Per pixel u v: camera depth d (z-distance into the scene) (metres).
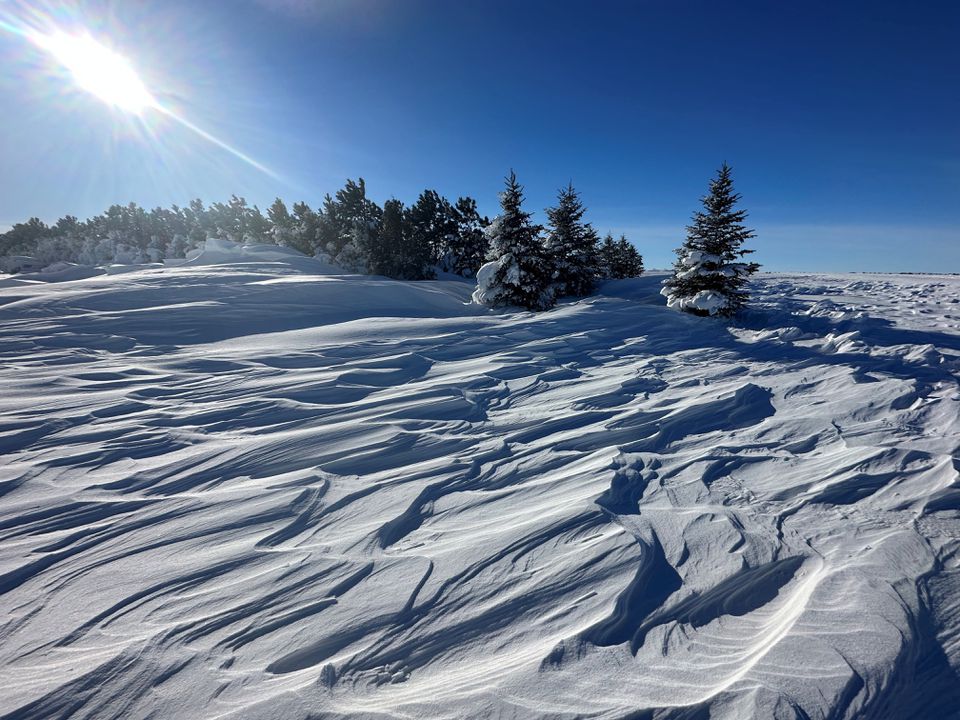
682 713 1.70
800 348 9.45
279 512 3.36
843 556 2.60
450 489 3.69
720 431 4.87
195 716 1.83
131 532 3.15
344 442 4.63
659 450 4.39
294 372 7.26
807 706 1.69
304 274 21.56
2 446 4.45
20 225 69.81
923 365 7.47
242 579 2.64
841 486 3.46
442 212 42.16
